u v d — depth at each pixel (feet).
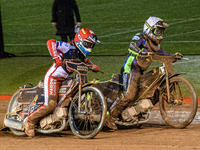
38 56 113.60
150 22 46.80
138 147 37.11
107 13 160.97
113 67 94.99
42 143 39.93
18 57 113.09
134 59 47.55
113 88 48.39
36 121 45.03
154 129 48.26
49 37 138.00
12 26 152.97
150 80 47.62
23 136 47.14
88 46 43.06
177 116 56.03
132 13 159.12
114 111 48.47
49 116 44.62
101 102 41.27
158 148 36.60
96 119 45.27
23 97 47.75
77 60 42.88
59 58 41.86
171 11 158.20
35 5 178.60
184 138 41.04
